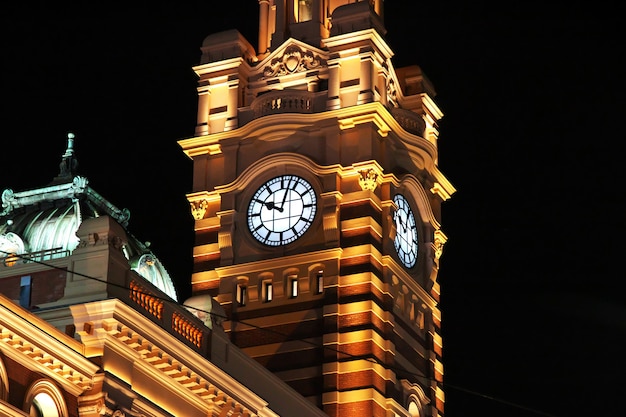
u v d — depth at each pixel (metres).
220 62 77.00
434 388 74.00
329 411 68.62
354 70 74.06
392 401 69.25
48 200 65.25
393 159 74.31
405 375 71.75
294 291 71.75
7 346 46.53
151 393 52.31
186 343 54.22
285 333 70.94
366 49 74.00
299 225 72.31
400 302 73.00
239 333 71.69
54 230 63.19
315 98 74.25
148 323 51.41
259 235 73.00
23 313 47.34
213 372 54.66
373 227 71.25
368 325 69.56
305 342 70.31
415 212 75.75
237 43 77.25
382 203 72.50
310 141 73.44
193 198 75.06
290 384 69.88
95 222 52.06
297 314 71.06
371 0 78.06
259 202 73.50
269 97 74.50
